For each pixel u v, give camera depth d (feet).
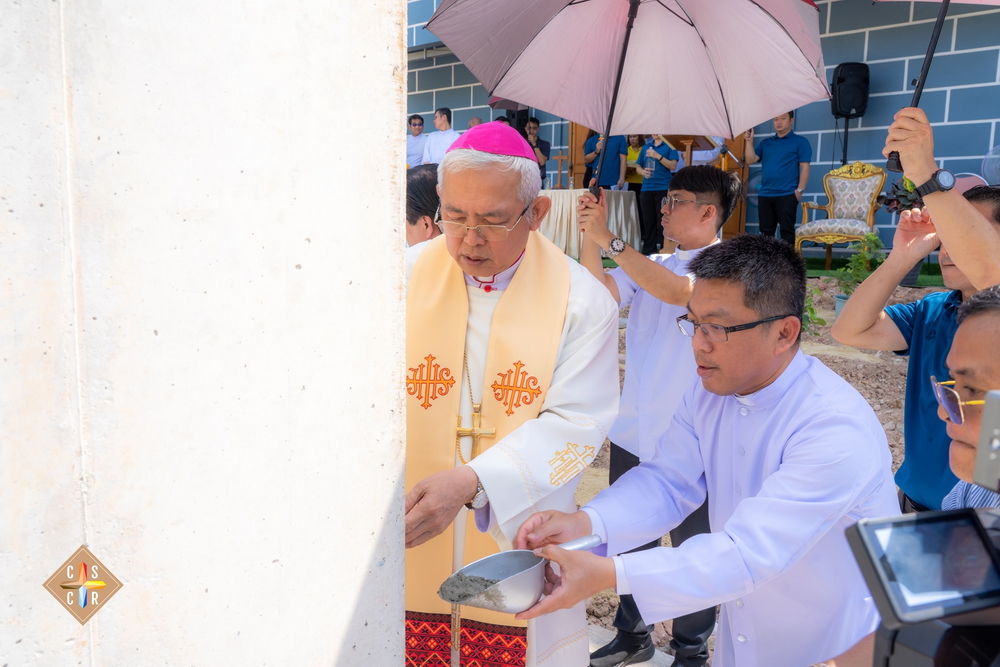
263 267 3.49
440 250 6.69
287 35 3.45
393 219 4.08
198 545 3.39
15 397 2.78
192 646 3.42
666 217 10.55
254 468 3.57
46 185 2.80
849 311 7.54
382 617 4.34
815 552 5.22
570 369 6.22
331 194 3.75
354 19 3.73
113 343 3.02
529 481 5.59
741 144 31.14
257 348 3.51
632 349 10.43
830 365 19.08
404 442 4.34
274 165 3.48
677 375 9.60
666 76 10.16
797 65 9.63
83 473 3.00
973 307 3.54
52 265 2.84
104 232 2.96
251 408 3.52
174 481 3.27
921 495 6.95
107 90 2.91
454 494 5.38
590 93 10.47
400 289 4.18
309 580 3.88
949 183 6.28
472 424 6.36
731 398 5.74
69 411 2.94
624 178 31.68
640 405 9.86
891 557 2.12
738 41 9.64
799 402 5.31
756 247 5.22
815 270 27.40
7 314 2.74
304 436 3.76
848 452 4.95
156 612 3.27
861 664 3.73
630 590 4.76
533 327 6.25
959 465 3.57
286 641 3.80
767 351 5.25
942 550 2.19
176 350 3.22
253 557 3.61
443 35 10.44
